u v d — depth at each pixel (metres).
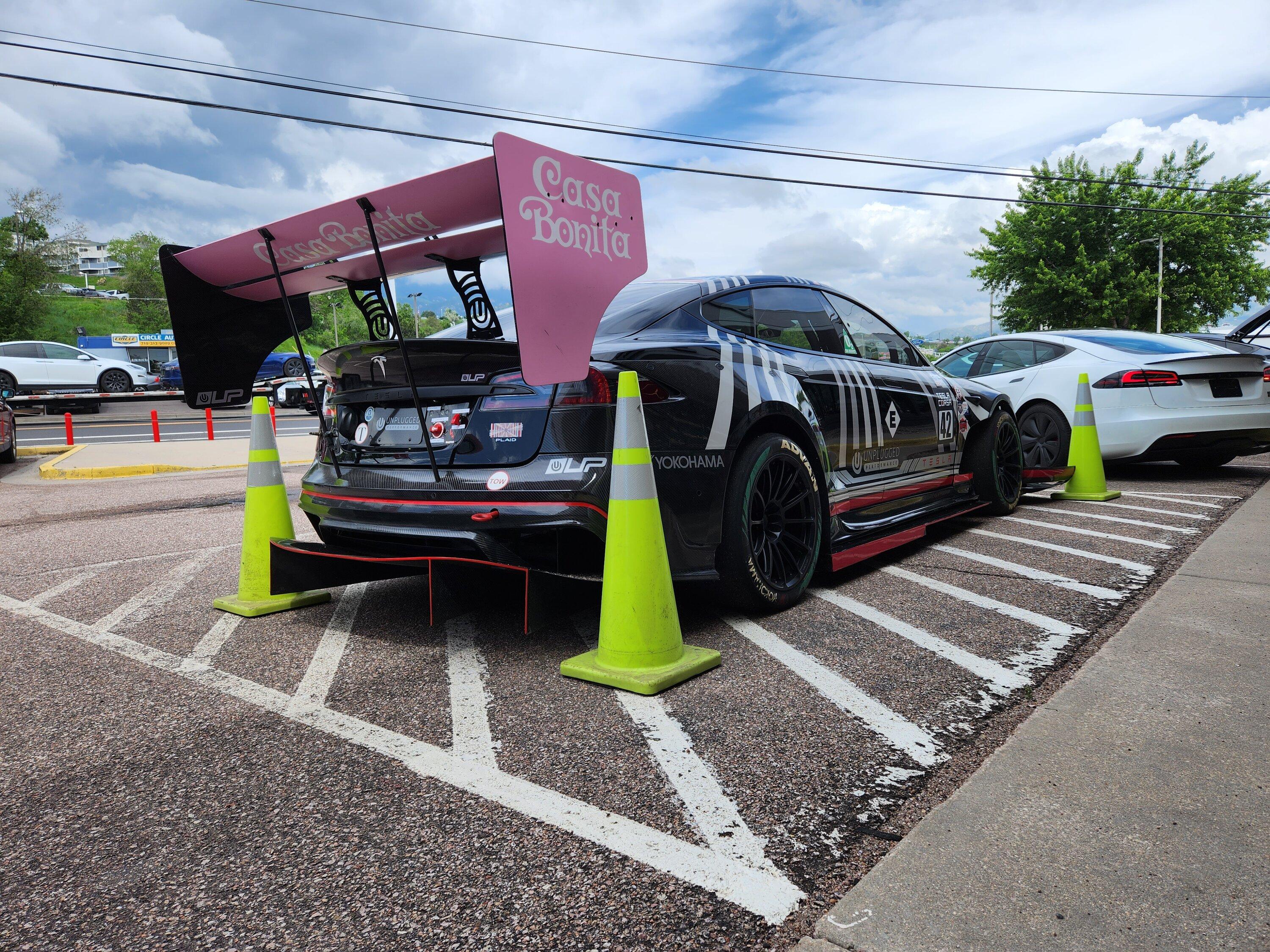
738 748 1.84
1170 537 4.06
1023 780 1.65
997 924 1.21
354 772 1.76
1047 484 5.38
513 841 1.48
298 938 1.23
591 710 2.07
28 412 21.75
